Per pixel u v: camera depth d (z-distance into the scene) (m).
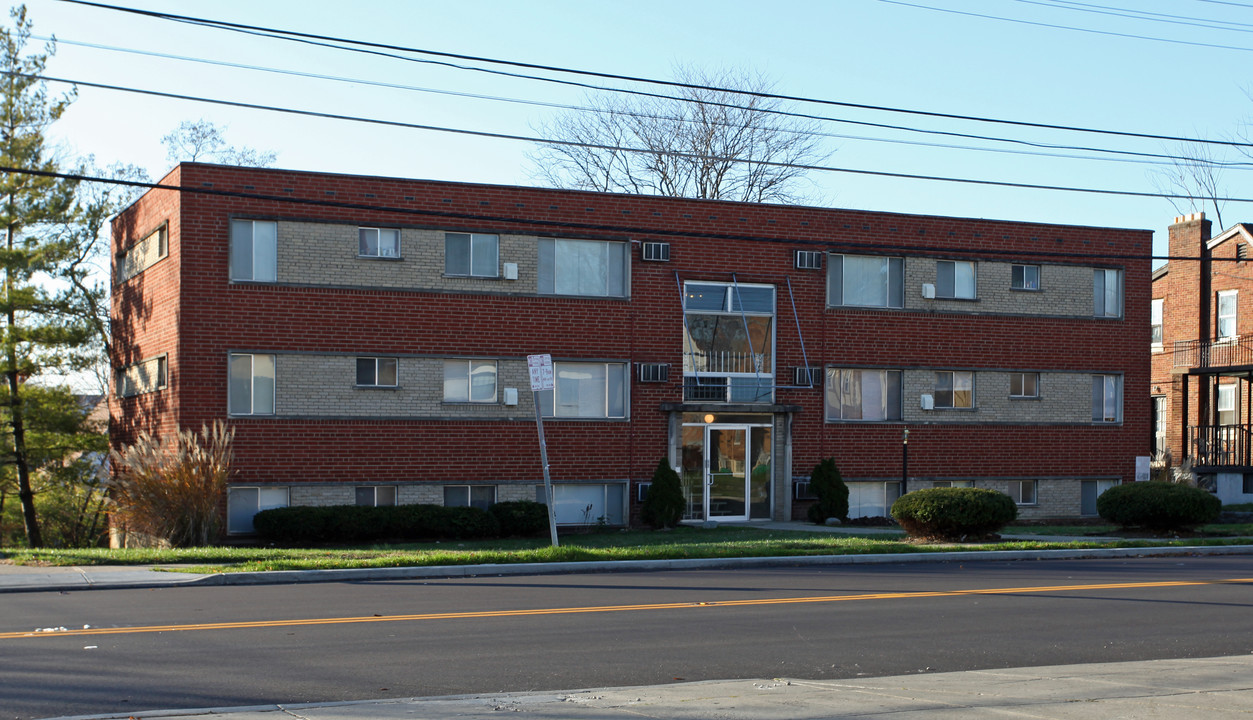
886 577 17.69
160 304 25.67
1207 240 40.66
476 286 26.36
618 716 8.02
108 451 31.78
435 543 23.91
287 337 24.81
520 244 26.77
